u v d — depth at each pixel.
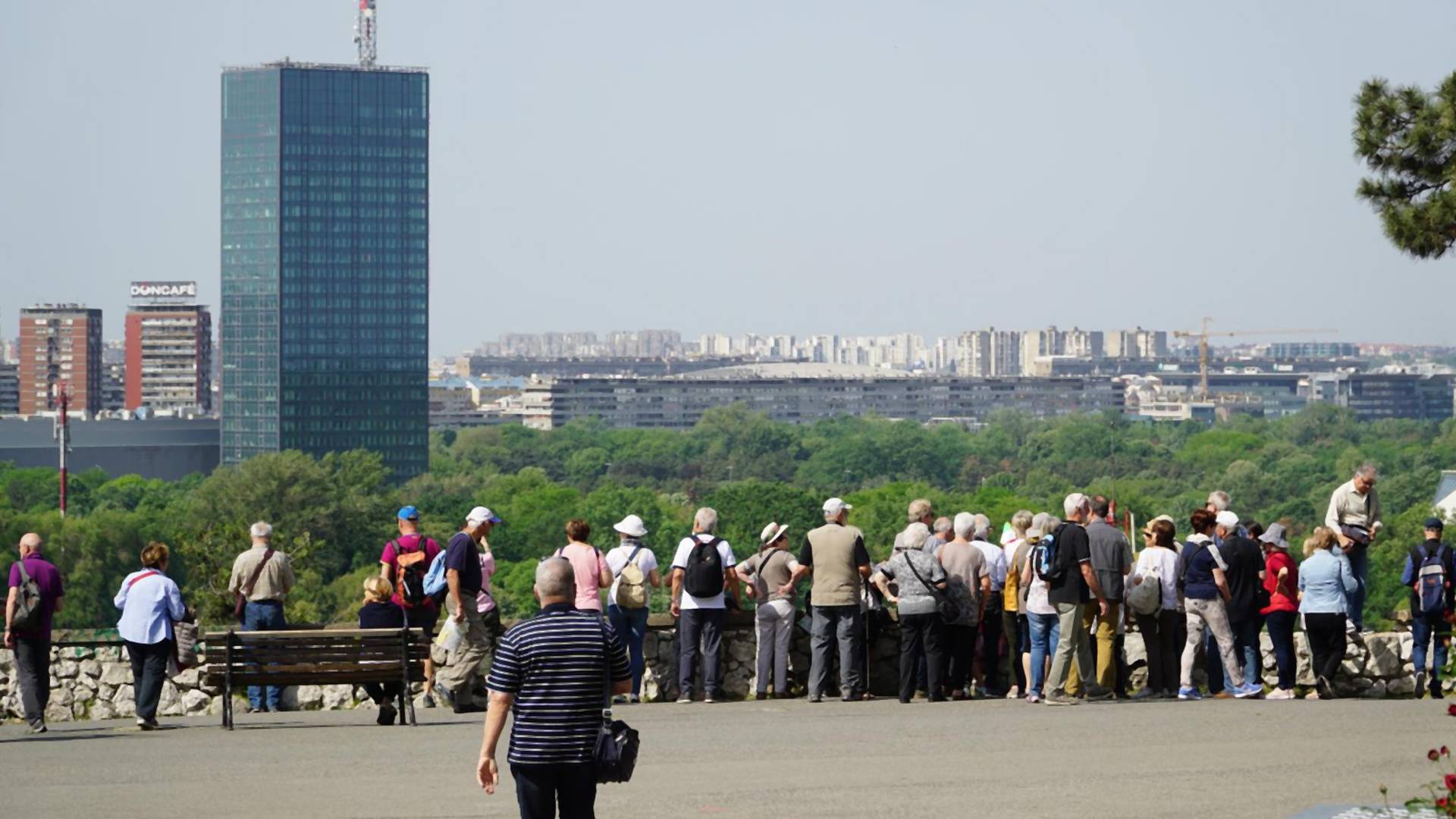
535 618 29.36
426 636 53.12
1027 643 55.56
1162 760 41.88
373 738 48.00
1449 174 61.09
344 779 40.84
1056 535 53.00
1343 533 60.94
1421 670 55.62
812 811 35.78
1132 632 58.19
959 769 40.91
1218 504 55.62
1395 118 62.38
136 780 41.22
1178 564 55.62
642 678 57.59
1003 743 45.16
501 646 29.23
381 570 54.56
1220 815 34.72
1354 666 57.75
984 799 36.81
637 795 37.72
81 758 45.06
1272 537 57.50
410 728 50.31
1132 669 58.16
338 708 56.72
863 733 47.44
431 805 37.12
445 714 54.06
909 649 54.91
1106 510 54.47
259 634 50.16
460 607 52.69
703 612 56.09
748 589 57.28
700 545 56.19
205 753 45.47
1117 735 46.44
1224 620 54.69
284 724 52.03
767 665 57.00
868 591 58.41
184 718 55.56
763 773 40.72
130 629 51.22
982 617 55.84
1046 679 57.19
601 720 29.25
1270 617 55.69
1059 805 36.00
